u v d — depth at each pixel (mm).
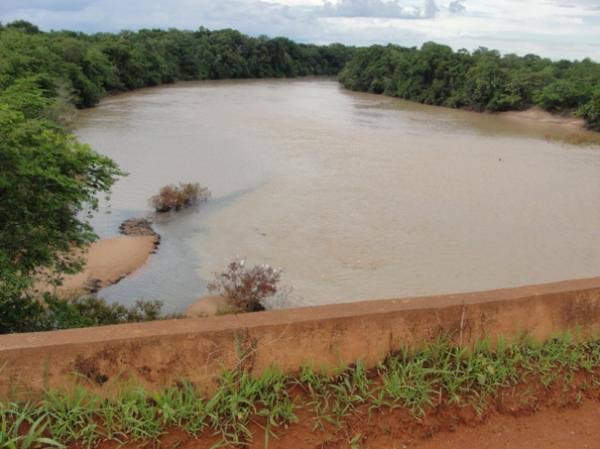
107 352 3000
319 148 34750
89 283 15445
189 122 42031
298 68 102875
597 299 4121
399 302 3676
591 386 3664
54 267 11344
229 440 2863
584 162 33281
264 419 3037
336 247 18828
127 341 3023
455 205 23828
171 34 91125
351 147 35562
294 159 31438
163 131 37844
